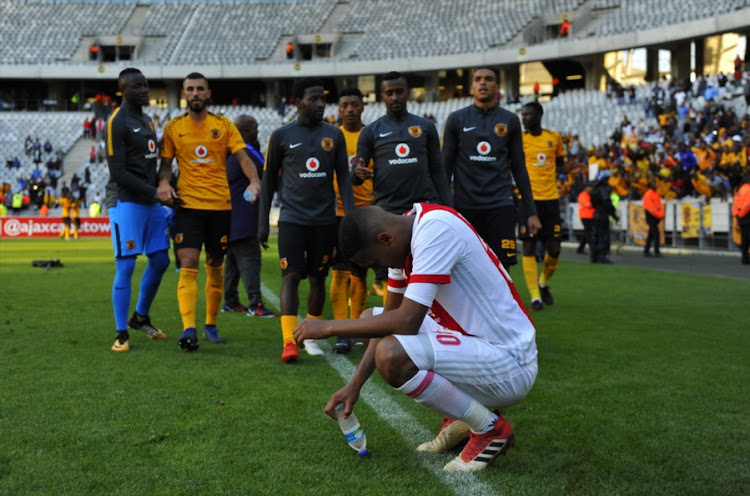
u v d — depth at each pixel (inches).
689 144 766.5
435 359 97.8
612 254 585.0
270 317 254.5
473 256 100.5
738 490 93.0
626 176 682.8
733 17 1069.1
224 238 199.9
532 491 92.5
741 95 941.8
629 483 95.3
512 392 102.2
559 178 772.0
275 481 95.2
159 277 202.5
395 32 1579.7
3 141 1391.5
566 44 1306.6
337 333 98.5
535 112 286.5
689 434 116.2
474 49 1456.7
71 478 95.6
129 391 141.6
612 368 164.7
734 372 160.7
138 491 91.3
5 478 95.4
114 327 223.9
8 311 258.4
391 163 192.7
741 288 335.9
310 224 183.8
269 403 133.2
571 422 122.8
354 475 98.0
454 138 208.1
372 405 134.2
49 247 717.3
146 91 193.2
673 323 232.2
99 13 1689.2
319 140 185.6
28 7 1695.4
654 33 1188.5
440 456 107.0
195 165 193.8
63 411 126.8
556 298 301.6
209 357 178.7
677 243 609.3
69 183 1290.6
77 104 1672.0
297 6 1691.7
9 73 1519.4
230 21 1673.2
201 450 107.0
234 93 1760.6
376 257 100.0
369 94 1651.1
